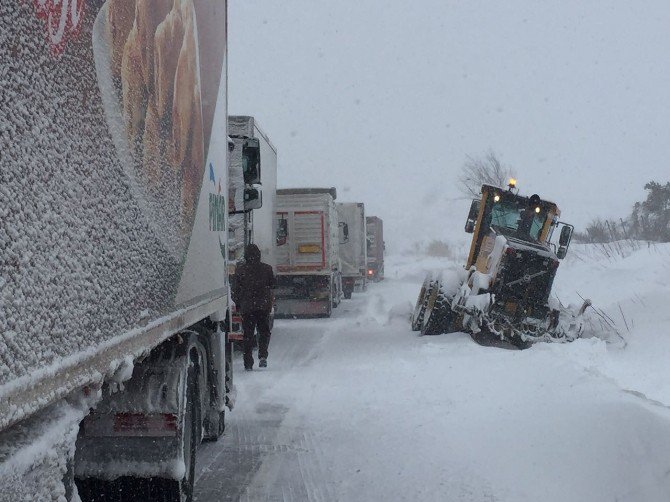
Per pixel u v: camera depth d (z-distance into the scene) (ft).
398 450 20.70
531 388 26.11
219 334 21.65
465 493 16.78
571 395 23.43
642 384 30.99
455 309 46.11
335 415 26.04
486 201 51.31
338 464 20.11
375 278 136.87
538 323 44.86
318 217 67.92
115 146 10.23
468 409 24.64
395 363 36.47
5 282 6.80
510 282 45.03
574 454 17.87
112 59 10.16
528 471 17.72
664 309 46.93
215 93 20.30
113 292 9.98
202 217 17.57
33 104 7.50
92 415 14.74
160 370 15.12
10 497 7.18
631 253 84.53
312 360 40.14
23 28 7.29
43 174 7.72
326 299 67.46
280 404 28.32
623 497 15.46
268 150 55.36
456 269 49.75
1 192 6.76
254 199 32.99
